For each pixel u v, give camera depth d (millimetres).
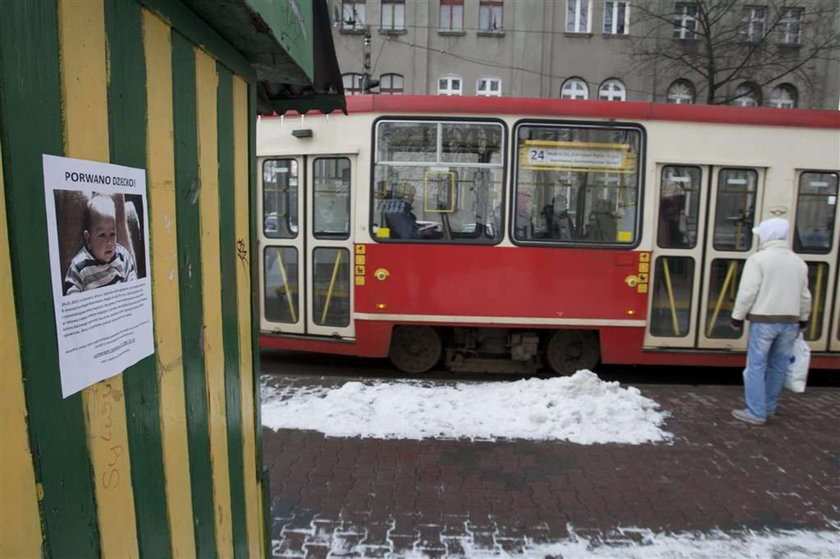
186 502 1602
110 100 1204
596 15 24094
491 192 6164
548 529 3307
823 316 6414
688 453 4336
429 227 6191
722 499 3688
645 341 6277
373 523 3330
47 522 1027
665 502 3633
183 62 1543
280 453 4172
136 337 1321
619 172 6199
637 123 6172
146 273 1361
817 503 3664
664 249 6258
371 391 5305
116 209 1229
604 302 6219
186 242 1584
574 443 4449
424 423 4684
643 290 6203
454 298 6199
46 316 1021
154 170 1398
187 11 1547
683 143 6195
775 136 6285
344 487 3721
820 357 6441
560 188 6180
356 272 6242
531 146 6141
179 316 1548
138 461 1338
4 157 926
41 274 1008
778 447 4477
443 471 3959
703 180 6242
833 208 6383
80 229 1110
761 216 6316
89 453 1147
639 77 24141
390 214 6188
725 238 6312
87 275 1133
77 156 1099
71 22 1079
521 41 24234
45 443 1022
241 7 1562
